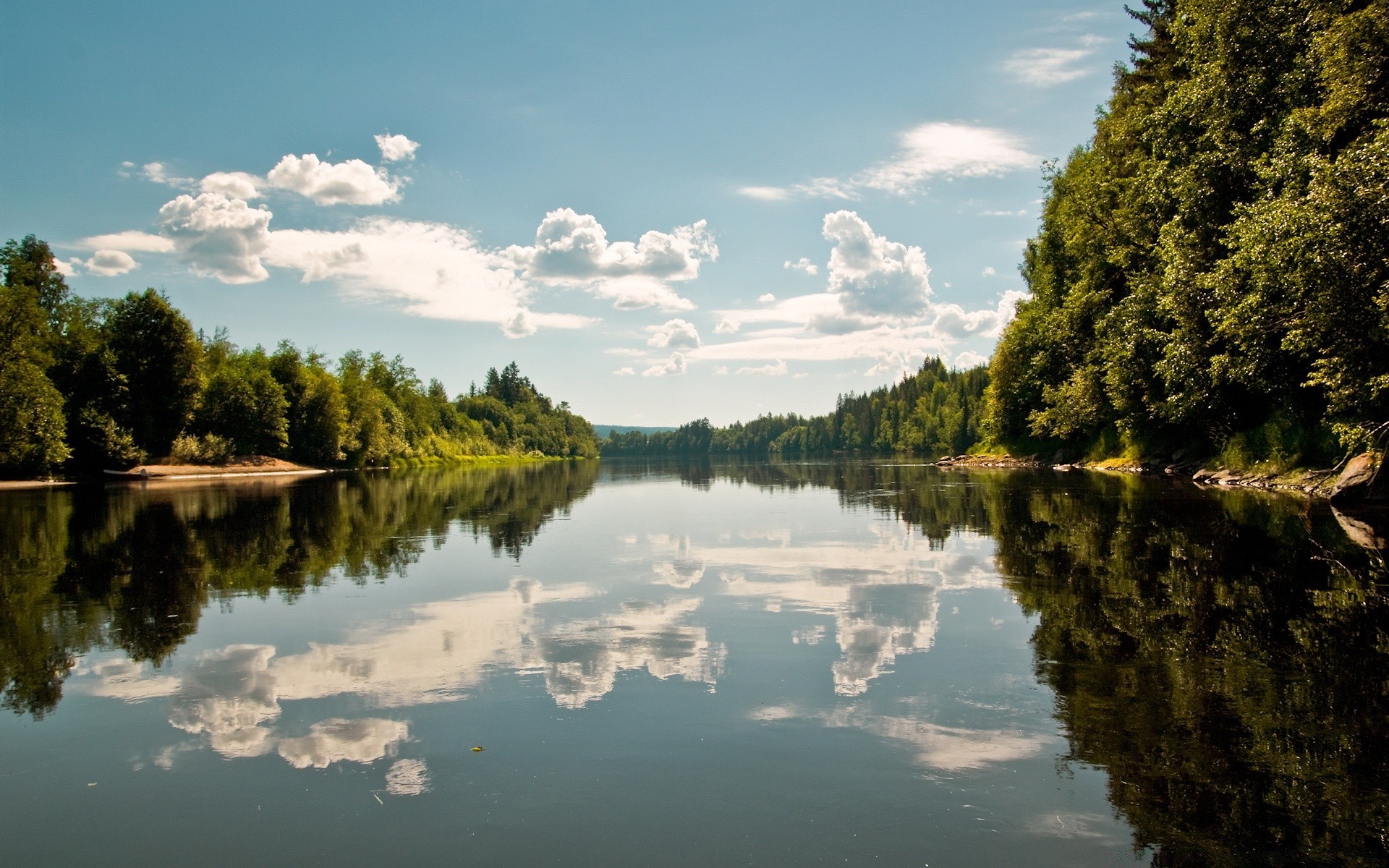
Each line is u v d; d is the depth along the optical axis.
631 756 5.13
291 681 6.90
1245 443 27.25
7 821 4.42
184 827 4.32
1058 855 3.87
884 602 9.74
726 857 3.89
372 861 3.91
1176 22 28.73
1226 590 9.57
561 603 10.02
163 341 59.50
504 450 159.00
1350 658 6.81
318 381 79.94
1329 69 20.48
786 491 33.69
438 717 5.91
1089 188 40.53
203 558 14.59
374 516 23.69
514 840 4.11
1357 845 3.90
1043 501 22.70
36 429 46.22
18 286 46.91
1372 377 17.98
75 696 6.59
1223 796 4.41
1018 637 7.87
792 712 5.87
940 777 4.75
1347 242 17.95
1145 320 31.53
